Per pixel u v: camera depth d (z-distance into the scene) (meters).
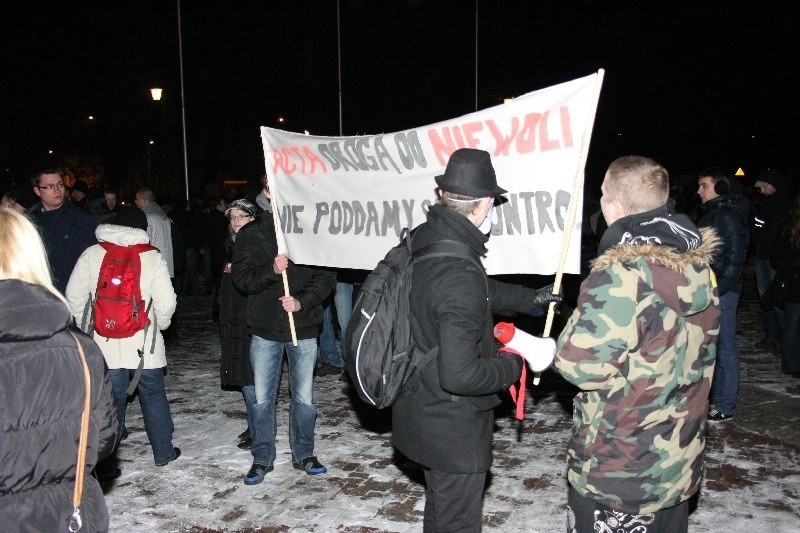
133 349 4.70
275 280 4.54
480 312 2.69
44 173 5.36
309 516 4.19
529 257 3.47
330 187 4.35
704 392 2.49
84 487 2.33
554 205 3.37
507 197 3.51
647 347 2.37
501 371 2.73
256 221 4.76
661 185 2.53
